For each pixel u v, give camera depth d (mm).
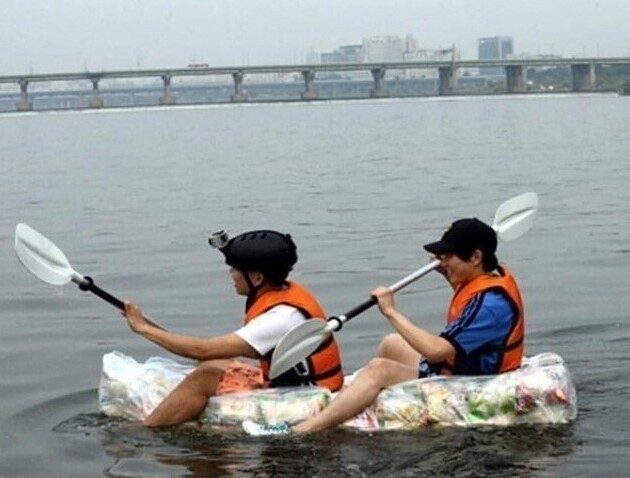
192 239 14945
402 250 13453
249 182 24172
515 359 6812
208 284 11562
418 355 7141
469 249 6730
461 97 120750
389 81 142875
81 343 9188
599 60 111500
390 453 6293
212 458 6309
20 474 6168
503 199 18922
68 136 56188
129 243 14766
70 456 6422
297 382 6867
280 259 6734
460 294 6809
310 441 6504
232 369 7016
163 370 7207
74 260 13406
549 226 15242
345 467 6125
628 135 40625
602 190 20031
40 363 8570
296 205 18969
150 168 29750
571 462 6105
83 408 7348
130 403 7070
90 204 20266
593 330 9195
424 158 30547
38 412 7293
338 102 122250
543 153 31297
